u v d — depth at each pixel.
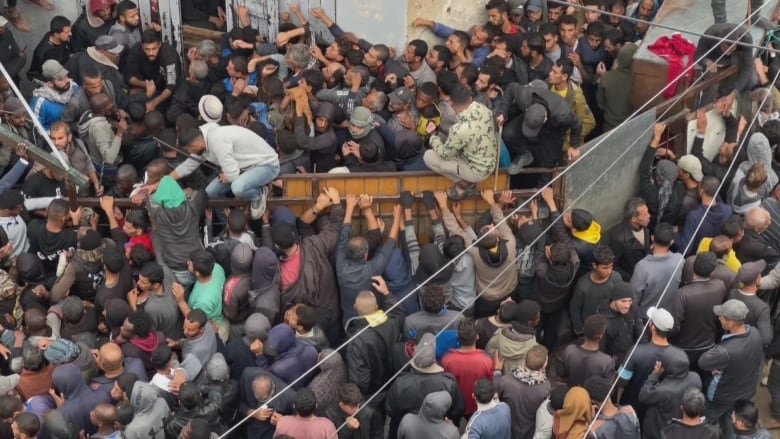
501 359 8.18
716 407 8.49
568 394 7.46
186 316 8.25
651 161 9.85
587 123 11.06
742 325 8.28
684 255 9.18
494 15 11.73
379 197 9.52
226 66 11.49
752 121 10.24
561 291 8.87
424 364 7.76
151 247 8.91
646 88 10.98
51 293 8.63
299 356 7.93
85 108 10.23
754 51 10.65
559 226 9.26
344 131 10.52
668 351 8.00
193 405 7.39
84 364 7.74
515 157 9.84
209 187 9.33
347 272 8.82
